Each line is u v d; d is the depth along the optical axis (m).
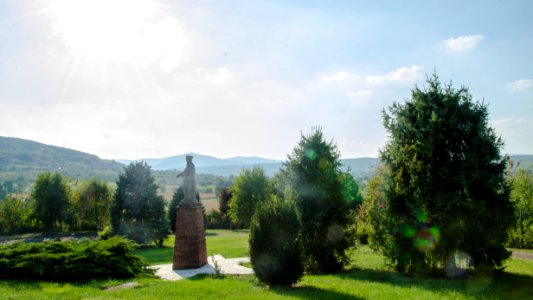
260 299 11.68
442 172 16.22
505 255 16.20
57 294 13.05
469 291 12.88
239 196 61.72
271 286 14.45
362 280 15.67
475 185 16.55
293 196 19.33
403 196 17.14
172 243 50.72
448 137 16.55
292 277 14.22
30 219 66.00
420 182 16.48
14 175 177.38
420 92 17.48
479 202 15.85
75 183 73.31
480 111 16.89
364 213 28.39
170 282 16.22
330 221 19.09
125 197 46.25
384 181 18.02
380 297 11.82
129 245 18.56
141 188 46.47
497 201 16.39
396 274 17.00
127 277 17.33
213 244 38.19
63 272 15.97
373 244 18.75
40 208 65.38
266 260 14.30
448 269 16.38
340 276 17.08
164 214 47.75
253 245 14.68
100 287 15.02
